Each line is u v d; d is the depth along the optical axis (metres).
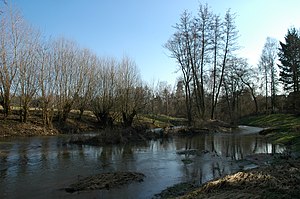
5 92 41.31
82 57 51.66
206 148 29.77
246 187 11.59
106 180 16.05
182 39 51.31
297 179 11.98
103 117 51.22
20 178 16.70
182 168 19.97
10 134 37.84
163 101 86.12
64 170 18.89
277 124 53.31
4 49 40.72
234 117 65.31
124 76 50.16
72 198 13.34
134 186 15.34
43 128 42.44
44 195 13.75
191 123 50.00
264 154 24.89
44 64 44.12
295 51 59.62
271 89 73.25
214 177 17.39
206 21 50.62
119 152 27.08
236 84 69.12
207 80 54.69
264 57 73.69
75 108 52.00
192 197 11.93
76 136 36.97
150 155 25.41
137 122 54.06
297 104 54.62
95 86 51.22
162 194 13.92
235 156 24.80
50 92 44.44
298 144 28.02
